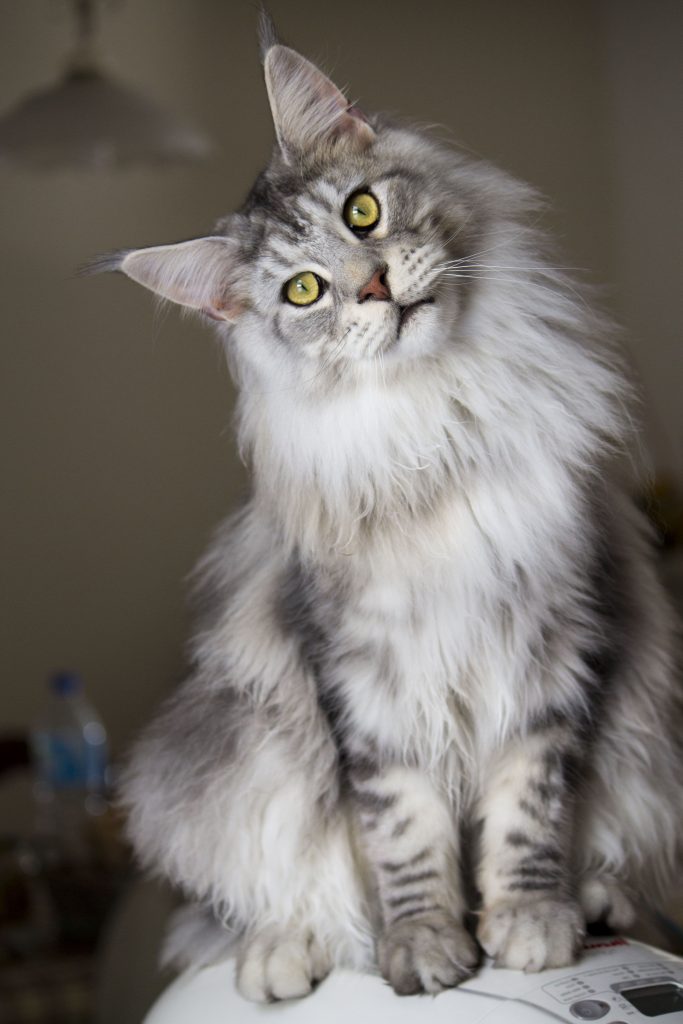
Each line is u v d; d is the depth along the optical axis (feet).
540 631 4.55
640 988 3.65
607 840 4.89
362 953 4.83
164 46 15.29
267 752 5.03
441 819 4.75
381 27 15.62
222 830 5.11
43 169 13.84
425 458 4.63
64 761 10.70
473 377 4.64
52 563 15.51
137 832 5.47
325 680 4.79
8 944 9.13
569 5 15.85
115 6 15.02
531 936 4.04
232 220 5.28
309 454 4.83
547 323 4.75
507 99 15.88
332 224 4.95
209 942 5.15
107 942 7.89
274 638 4.94
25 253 15.17
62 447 15.43
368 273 4.75
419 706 4.67
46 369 15.33
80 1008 8.59
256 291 5.11
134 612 15.67
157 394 15.53
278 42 5.05
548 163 15.89
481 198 5.00
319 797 4.97
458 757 4.79
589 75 15.87
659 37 14.55
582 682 4.64
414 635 4.58
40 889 9.39
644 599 4.91
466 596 4.53
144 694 15.69
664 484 11.71
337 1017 3.96
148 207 15.37
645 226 14.96
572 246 15.80
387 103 15.66
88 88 10.84
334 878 4.98
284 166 5.17
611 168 15.74
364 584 4.61
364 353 4.73
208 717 5.25
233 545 5.26
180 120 10.93
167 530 15.66
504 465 4.54
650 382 14.51
